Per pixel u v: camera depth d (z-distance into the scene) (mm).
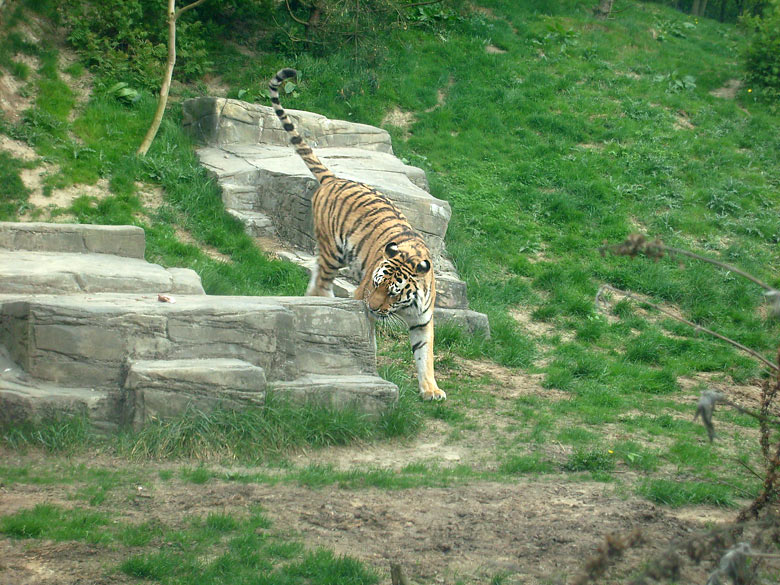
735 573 3482
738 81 27625
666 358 14094
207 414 8594
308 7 22922
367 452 9109
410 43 25109
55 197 15102
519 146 21875
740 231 19719
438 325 13586
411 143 21203
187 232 15430
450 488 7945
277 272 14539
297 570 5895
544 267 17281
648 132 23219
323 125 19031
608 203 19891
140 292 10492
